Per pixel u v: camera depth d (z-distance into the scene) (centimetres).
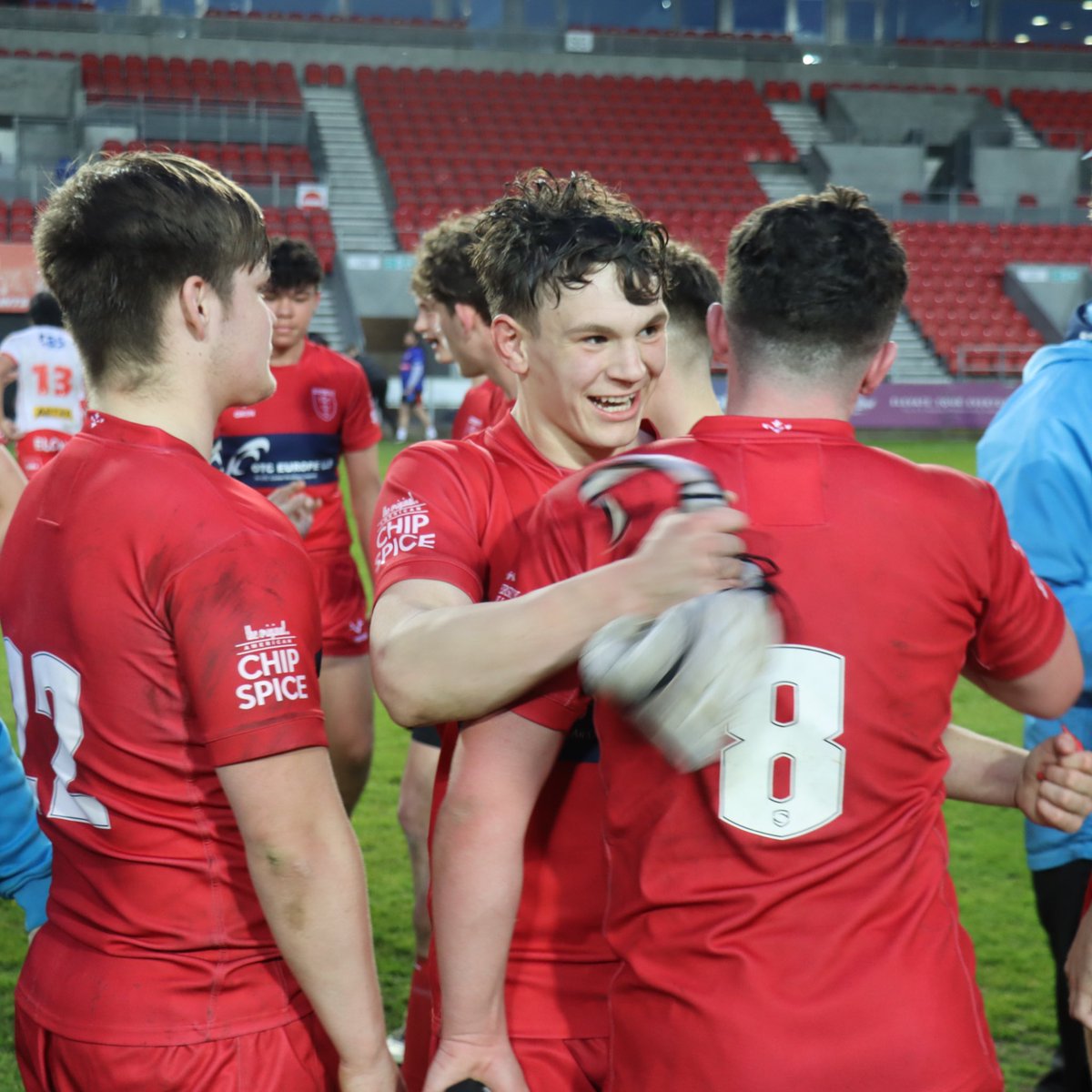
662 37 2577
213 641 134
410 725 138
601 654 120
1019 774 157
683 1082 130
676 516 125
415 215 2055
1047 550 219
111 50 2302
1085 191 2320
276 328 389
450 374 1864
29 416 662
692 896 131
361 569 859
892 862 134
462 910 142
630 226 158
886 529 134
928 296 2027
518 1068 147
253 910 143
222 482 144
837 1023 127
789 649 131
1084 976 167
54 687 143
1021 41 2911
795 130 2530
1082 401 221
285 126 2084
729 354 147
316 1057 146
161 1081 138
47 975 146
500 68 2494
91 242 141
